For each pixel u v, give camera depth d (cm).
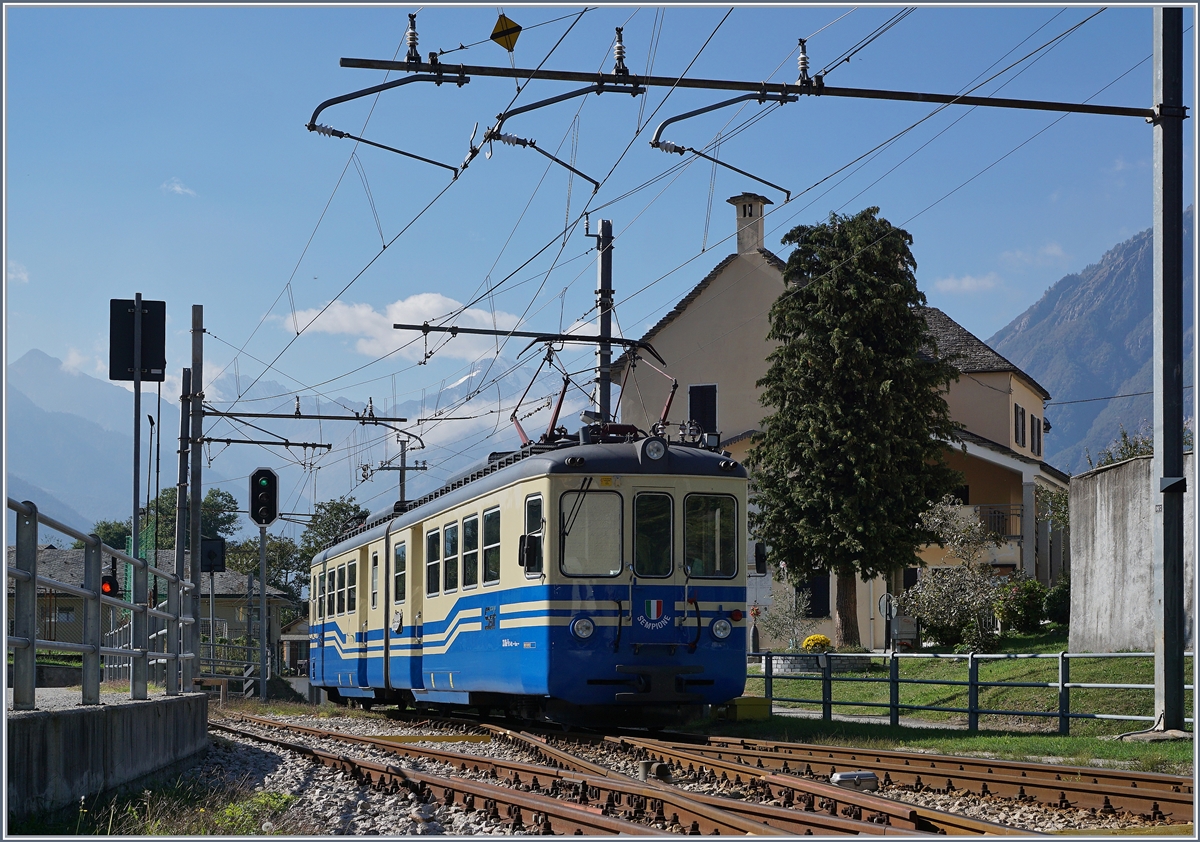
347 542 2431
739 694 1463
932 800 918
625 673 1412
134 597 1126
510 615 1486
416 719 2011
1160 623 1384
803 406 3022
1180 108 1424
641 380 4112
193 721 1295
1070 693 1764
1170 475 1402
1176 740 1305
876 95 1373
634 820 825
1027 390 4447
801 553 3023
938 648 2686
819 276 3075
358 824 872
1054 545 3812
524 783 1052
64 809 815
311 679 2770
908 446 2959
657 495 1459
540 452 1557
